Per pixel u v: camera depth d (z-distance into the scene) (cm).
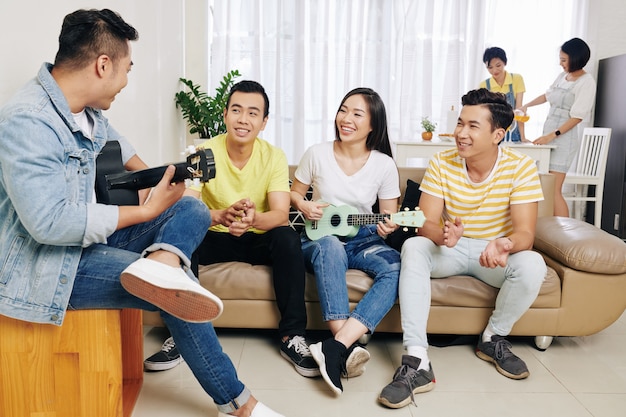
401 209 251
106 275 144
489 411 181
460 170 220
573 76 438
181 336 152
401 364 196
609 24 513
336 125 231
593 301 220
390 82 510
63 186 135
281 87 501
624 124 480
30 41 175
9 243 139
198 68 489
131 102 281
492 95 208
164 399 183
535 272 203
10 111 132
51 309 140
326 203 227
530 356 223
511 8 504
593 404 187
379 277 209
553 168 443
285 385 194
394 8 497
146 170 154
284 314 212
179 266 150
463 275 225
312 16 491
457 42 498
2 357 144
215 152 224
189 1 480
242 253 226
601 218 509
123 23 144
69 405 149
